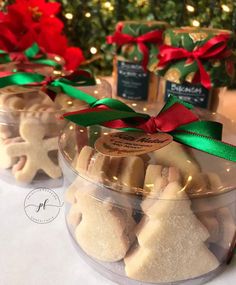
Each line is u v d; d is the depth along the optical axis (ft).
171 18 1.24
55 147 0.79
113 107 0.65
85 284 0.58
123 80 1.11
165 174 0.56
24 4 1.07
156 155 0.60
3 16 1.05
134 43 1.06
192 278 0.57
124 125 0.63
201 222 0.54
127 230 0.55
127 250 0.56
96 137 0.64
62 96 0.82
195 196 0.53
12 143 0.78
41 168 0.79
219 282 0.59
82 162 0.59
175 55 0.88
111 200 0.55
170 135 0.61
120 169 0.57
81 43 1.31
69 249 0.65
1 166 0.81
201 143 0.60
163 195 0.53
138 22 1.08
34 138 0.78
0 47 1.03
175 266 0.55
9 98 0.80
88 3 1.26
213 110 0.95
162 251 0.54
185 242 0.54
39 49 1.04
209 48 0.85
